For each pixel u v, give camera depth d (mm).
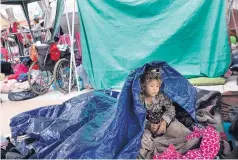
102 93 3094
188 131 2410
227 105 3207
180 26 4422
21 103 4625
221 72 4434
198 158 2033
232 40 5512
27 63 6168
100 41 4672
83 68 4926
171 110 2449
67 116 2795
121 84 4668
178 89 2445
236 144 2422
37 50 4773
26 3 5660
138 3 4465
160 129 2418
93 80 4828
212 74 4441
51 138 2418
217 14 4305
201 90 3221
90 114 2691
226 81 4480
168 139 2336
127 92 2209
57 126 2521
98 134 2189
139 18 4527
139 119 2172
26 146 2451
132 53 4609
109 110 2619
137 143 2098
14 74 6238
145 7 4469
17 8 7297
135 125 2234
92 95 3008
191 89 2594
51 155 2094
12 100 4820
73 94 4781
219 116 2850
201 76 4527
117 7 4543
